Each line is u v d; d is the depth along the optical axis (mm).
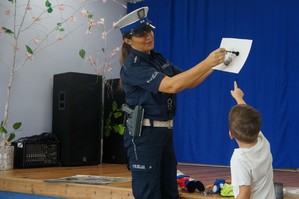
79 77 4566
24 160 4176
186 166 5008
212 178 3660
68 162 4406
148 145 1928
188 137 5254
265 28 4688
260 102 4695
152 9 5590
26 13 4527
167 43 5441
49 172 3828
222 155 4980
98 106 4730
